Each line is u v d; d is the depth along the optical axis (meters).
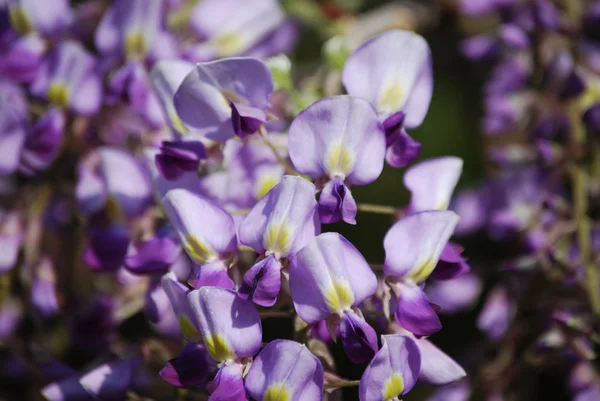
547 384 0.47
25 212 0.46
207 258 0.36
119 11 0.44
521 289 0.47
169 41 0.45
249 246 0.36
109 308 0.45
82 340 0.45
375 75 0.38
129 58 0.44
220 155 0.38
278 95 0.43
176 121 0.38
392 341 0.35
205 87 0.37
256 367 0.35
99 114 0.45
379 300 0.37
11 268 0.45
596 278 0.46
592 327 0.45
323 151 0.36
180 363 0.36
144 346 0.41
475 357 0.48
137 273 0.38
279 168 0.39
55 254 0.46
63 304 0.46
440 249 0.36
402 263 0.36
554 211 0.48
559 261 0.46
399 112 0.37
